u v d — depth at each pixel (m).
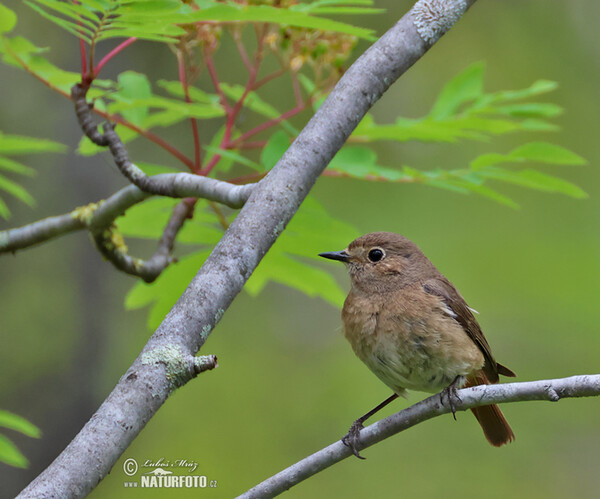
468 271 14.41
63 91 6.84
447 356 7.11
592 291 14.32
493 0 15.38
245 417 14.30
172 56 12.57
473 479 13.79
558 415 14.77
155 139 7.43
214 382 14.69
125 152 6.05
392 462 14.12
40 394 12.27
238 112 7.56
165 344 4.24
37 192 12.41
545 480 13.81
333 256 7.77
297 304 15.84
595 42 15.28
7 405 12.13
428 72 15.08
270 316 15.70
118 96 7.07
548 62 15.10
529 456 14.20
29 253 12.62
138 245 13.60
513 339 14.34
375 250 7.61
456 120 7.14
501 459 14.13
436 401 5.85
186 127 13.31
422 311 7.17
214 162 7.50
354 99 5.11
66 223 7.28
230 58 13.15
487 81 14.85
